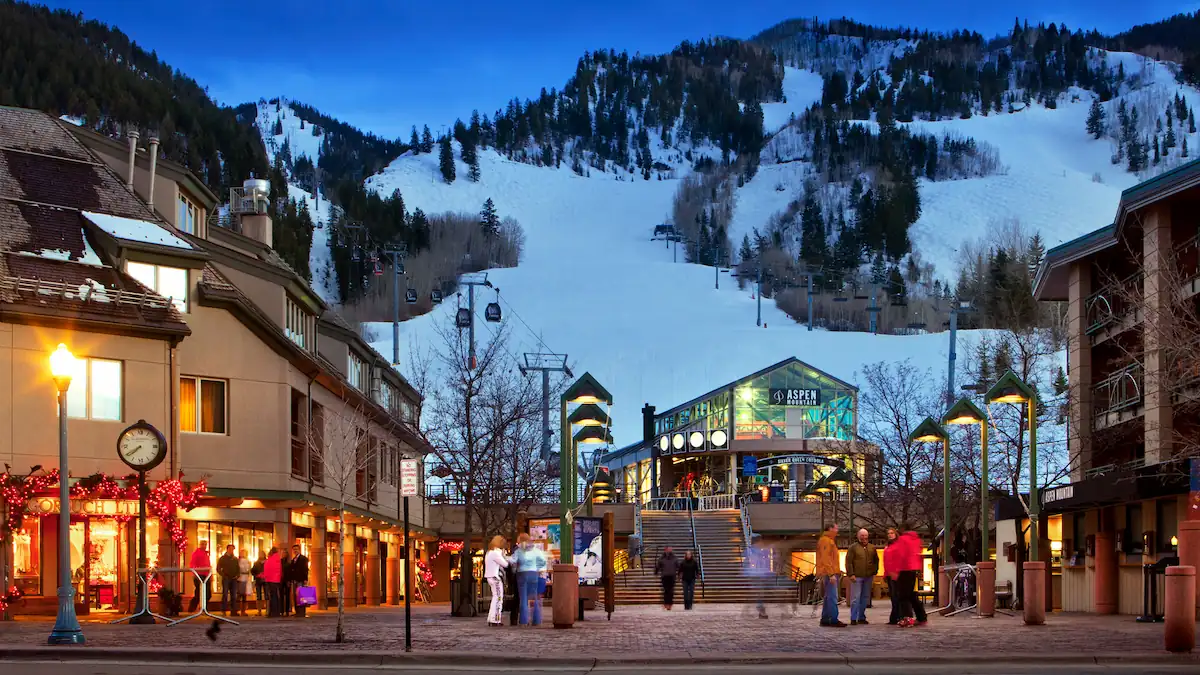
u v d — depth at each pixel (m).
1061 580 40.28
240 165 193.25
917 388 96.06
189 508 33.69
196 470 34.91
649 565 59.34
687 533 62.75
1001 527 43.25
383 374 53.53
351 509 44.22
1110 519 35.88
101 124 174.25
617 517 62.12
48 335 32.28
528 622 26.86
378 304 184.50
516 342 152.50
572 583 25.88
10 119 36.94
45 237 33.91
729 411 73.06
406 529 20.08
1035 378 50.25
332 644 20.94
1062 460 50.72
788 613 34.66
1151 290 36.22
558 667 17.88
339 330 47.31
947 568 32.84
